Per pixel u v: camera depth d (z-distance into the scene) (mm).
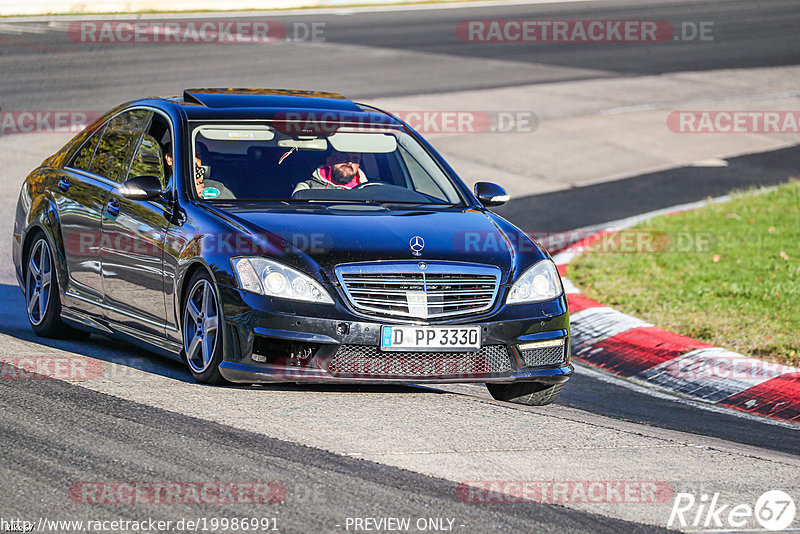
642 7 129125
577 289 37656
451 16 119688
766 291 36750
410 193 25906
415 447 19703
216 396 22031
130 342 25438
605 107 73625
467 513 16578
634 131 67562
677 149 64375
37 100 65188
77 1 111250
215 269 22188
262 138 25859
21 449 18219
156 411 20688
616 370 30234
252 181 24734
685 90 81375
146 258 24281
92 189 26797
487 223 24812
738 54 98750
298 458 18531
